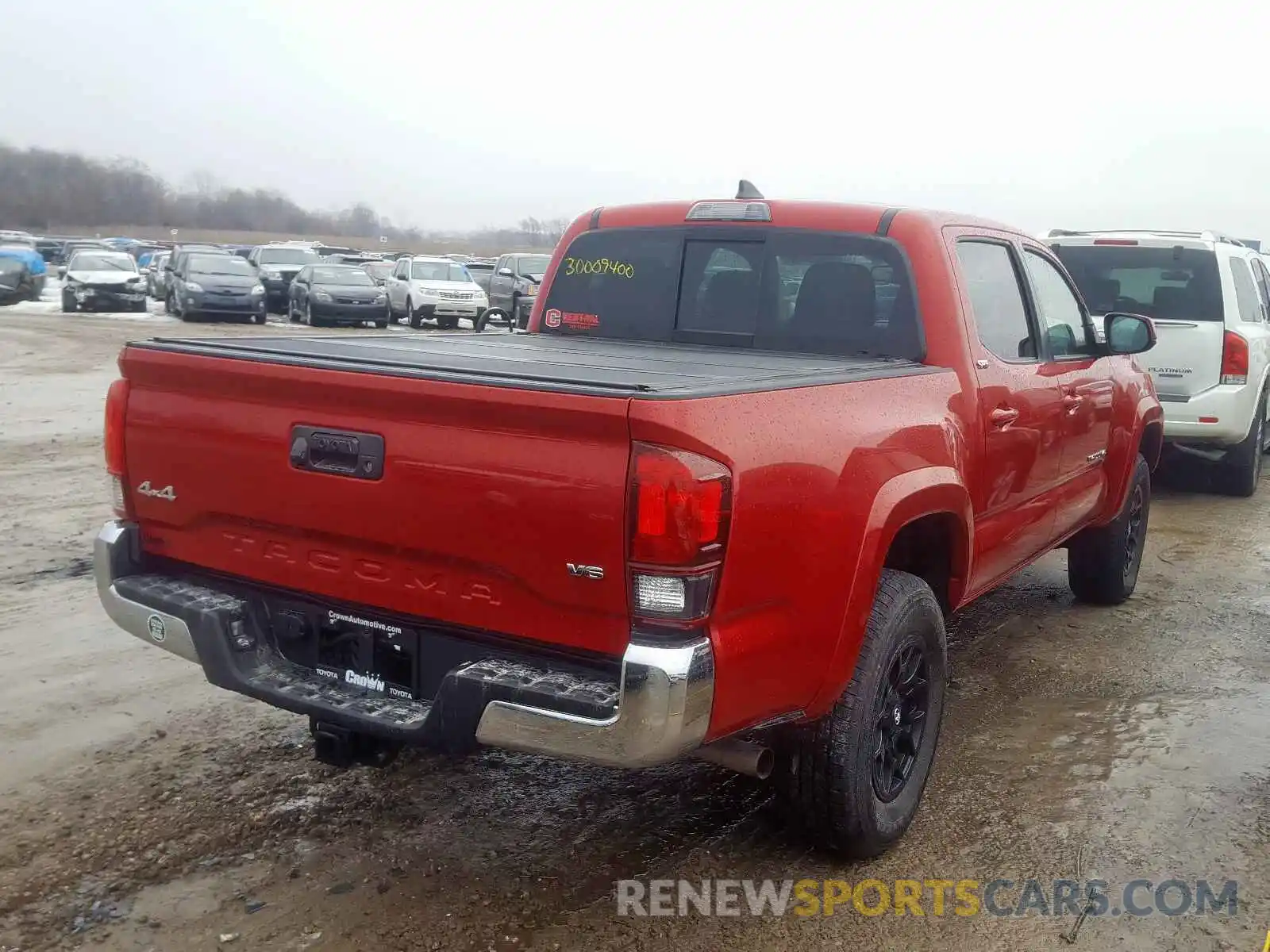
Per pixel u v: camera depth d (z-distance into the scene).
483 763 4.29
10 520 7.66
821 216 4.48
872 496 3.33
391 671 3.23
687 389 2.82
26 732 4.42
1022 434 4.52
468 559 2.96
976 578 4.41
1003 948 3.18
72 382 15.38
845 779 3.40
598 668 2.89
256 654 3.43
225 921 3.22
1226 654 5.67
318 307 26.66
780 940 3.20
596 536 2.75
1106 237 9.51
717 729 2.90
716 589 2.79
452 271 29.16
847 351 4.36
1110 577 6.29
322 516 3.19
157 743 4.36
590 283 5.16
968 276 4.45
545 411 2.78
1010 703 5.01
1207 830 3.85
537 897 3.39
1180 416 9.25
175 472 3.49
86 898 3.31
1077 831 3.84
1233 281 9.29
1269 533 8.42
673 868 3.58
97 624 5.67
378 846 3.66
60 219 117.06
